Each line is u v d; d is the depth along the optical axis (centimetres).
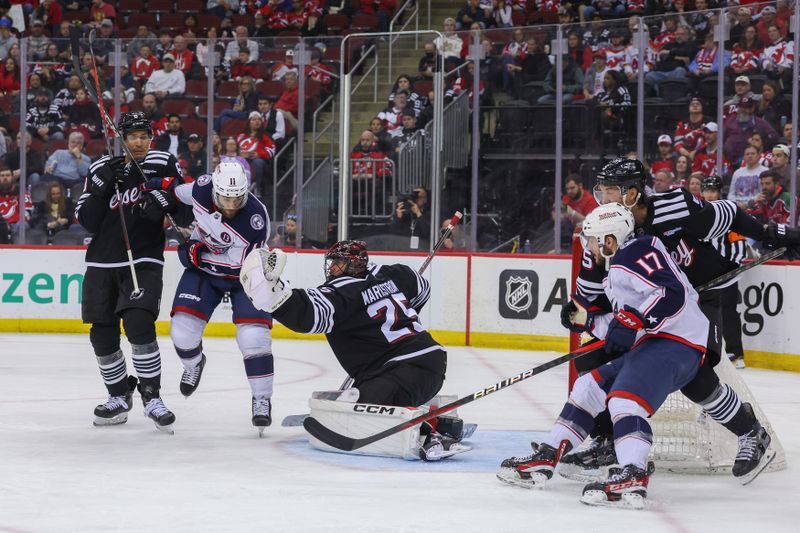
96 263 1170
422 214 2244
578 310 943
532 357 2038
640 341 873
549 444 898
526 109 2162
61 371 1709
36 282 2419
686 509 834
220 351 2061
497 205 2206
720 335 991
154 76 2331
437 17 3334
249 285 921
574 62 2119
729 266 984
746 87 1955
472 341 2222
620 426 844
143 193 1141
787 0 1900
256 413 1127
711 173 2003
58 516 780
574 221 2142
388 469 971
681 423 1012
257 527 750
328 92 2281
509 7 3091
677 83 2028
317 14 3306
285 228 2322
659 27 2044
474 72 2192
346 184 2256
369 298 1033
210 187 1118
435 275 2250
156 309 1165
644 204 916
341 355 1062
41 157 2388
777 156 1925
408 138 2239
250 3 3406
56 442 1098
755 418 930
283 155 2306
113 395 1211
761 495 894
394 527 754
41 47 2362
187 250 1148
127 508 807
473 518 785
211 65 2317
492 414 1332
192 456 1028
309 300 965
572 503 844
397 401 1039
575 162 2134
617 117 2091
